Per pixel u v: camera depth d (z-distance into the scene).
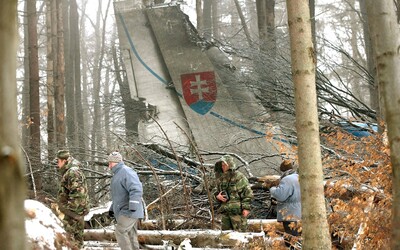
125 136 15.37
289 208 7.78
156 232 8.42
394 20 3.31
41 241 4.78
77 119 30.19
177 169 13.07
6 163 1.15
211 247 8.02
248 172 12.18
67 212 7.76
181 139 16.05
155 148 13.31
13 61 1.19
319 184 4.63
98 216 9.77
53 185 14.73
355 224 6.49
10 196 1.15
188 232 8.31
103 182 13.88
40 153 15.73
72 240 5.48
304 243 4.63
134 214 7.45
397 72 3.20
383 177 6.57
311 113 4.65
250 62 15.39
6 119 1.17
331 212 6.95
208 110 15.81
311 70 4.68
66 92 30.06
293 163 8.36
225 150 15.13
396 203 2.96
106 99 24.56
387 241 5.91
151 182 12.34
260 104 15.18
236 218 8.72
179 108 16.38
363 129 11.73
